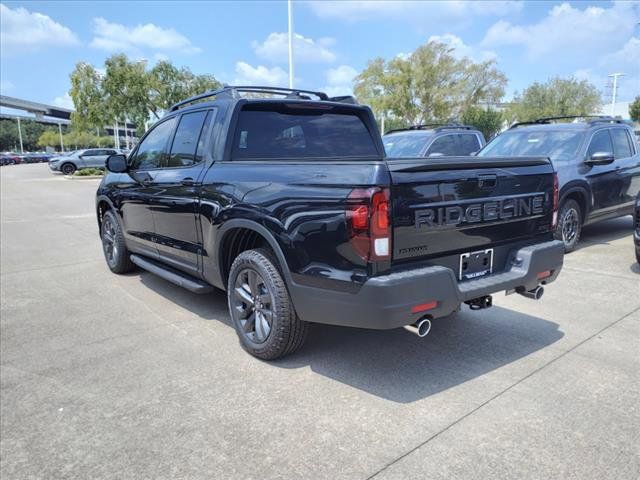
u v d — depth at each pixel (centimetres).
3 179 2825
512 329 411
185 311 477
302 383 326
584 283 534
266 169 344
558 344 379
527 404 294
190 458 252
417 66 3734
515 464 241
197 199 401
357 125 475
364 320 283
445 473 236
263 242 372
